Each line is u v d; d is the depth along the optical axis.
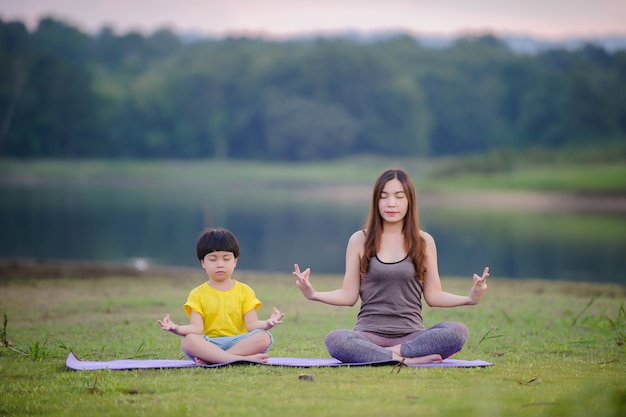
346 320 9.65
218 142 92.50
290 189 60.50
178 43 119.19
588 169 55.91
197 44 115.12
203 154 93.50
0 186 60.12
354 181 70.75
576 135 89.81
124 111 91.00
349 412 4.97
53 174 74.06
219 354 6.41
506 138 93.62
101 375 6.11
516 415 4.90
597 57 108.62
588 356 7.23
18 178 70.62
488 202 45.44
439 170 60.12
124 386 5.70
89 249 22.72
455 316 10.03
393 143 89.88
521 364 6.67
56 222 31.81
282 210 40.22
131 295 11.73
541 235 27.38
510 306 11.00
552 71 95.56
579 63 95.50
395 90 90.31
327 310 10.53
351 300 6.89
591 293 12.59
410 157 90.56
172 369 6.33
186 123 92.81
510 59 96.12
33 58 87.56
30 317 9.66
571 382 5.85
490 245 24.45
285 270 19.12
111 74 102.69
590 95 90.00
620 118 91.88
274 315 6.58
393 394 5.39
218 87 93.44
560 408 4.98
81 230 28.66
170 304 10.76
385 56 98.94
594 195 47.16
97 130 89.00
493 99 95.81
